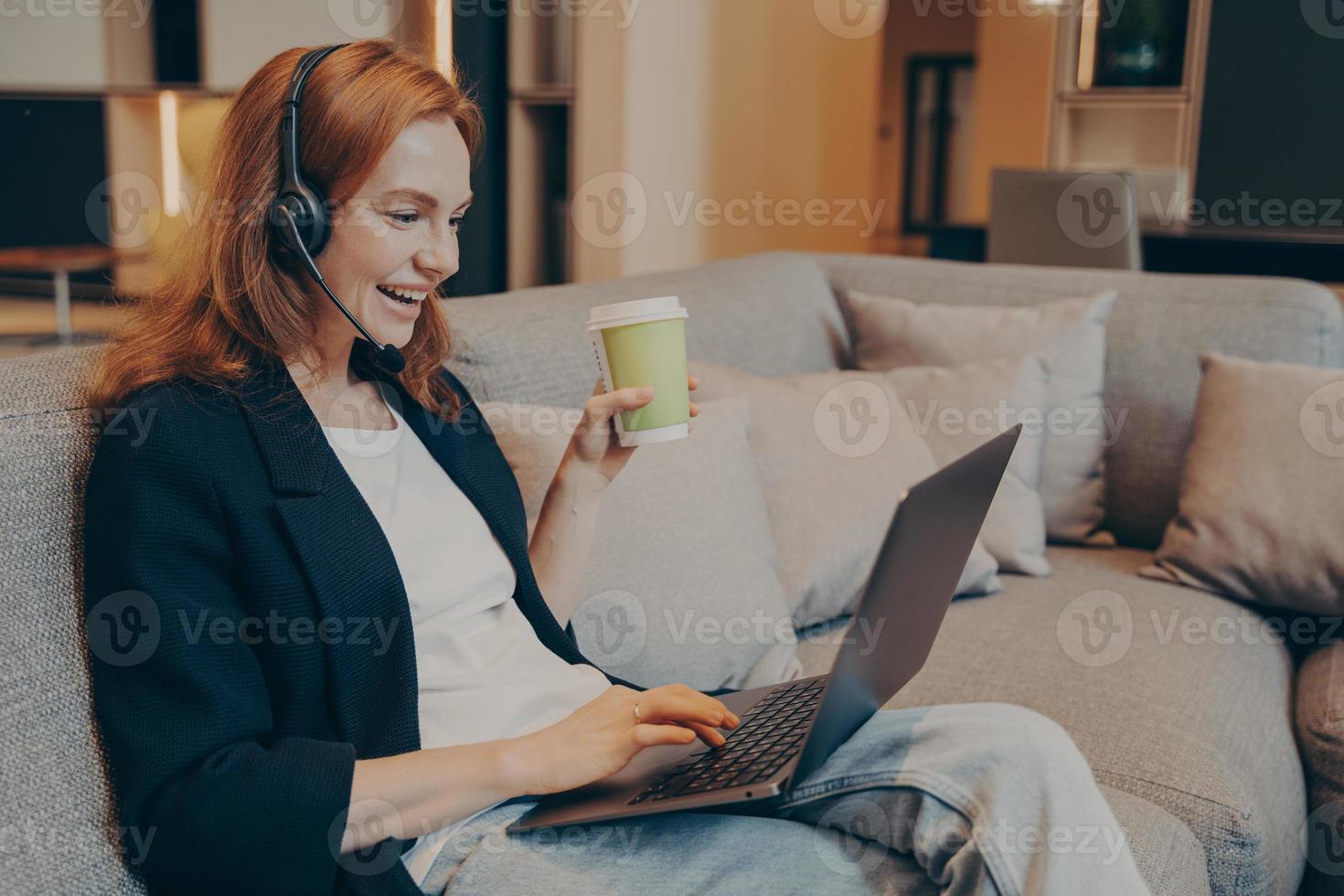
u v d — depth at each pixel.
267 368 1.03
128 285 1.19
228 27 3.57
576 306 1.78
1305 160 4.93
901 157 11.06
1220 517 1.95
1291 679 1.80
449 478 1.19
